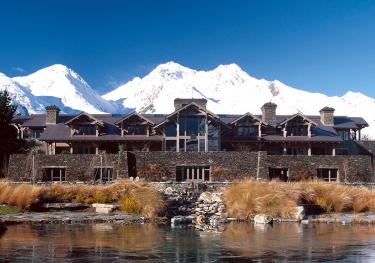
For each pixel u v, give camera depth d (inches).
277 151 2989.7
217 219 1531.7
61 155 2322.8
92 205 1668.3
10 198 1632.6
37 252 973.8
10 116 2723.9
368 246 1059.3
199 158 2326.5
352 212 1664.6
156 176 2304.4
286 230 1312.7
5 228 1317.7
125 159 2283.5
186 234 1228.5
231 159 2324.1
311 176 2345.0
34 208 1631.4
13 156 2331.4
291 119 2979.8
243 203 1574.8
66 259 910.4
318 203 1668.3
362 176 2361.0
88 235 1200.2
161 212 1576.0
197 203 1675.7
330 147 3002.0
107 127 3009.4
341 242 1108.5
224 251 998.4
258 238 1165.1
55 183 1942.7
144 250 1005.2
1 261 890.1
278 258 930.1
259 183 1718.8
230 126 2945.4
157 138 2874.0
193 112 2849.4
